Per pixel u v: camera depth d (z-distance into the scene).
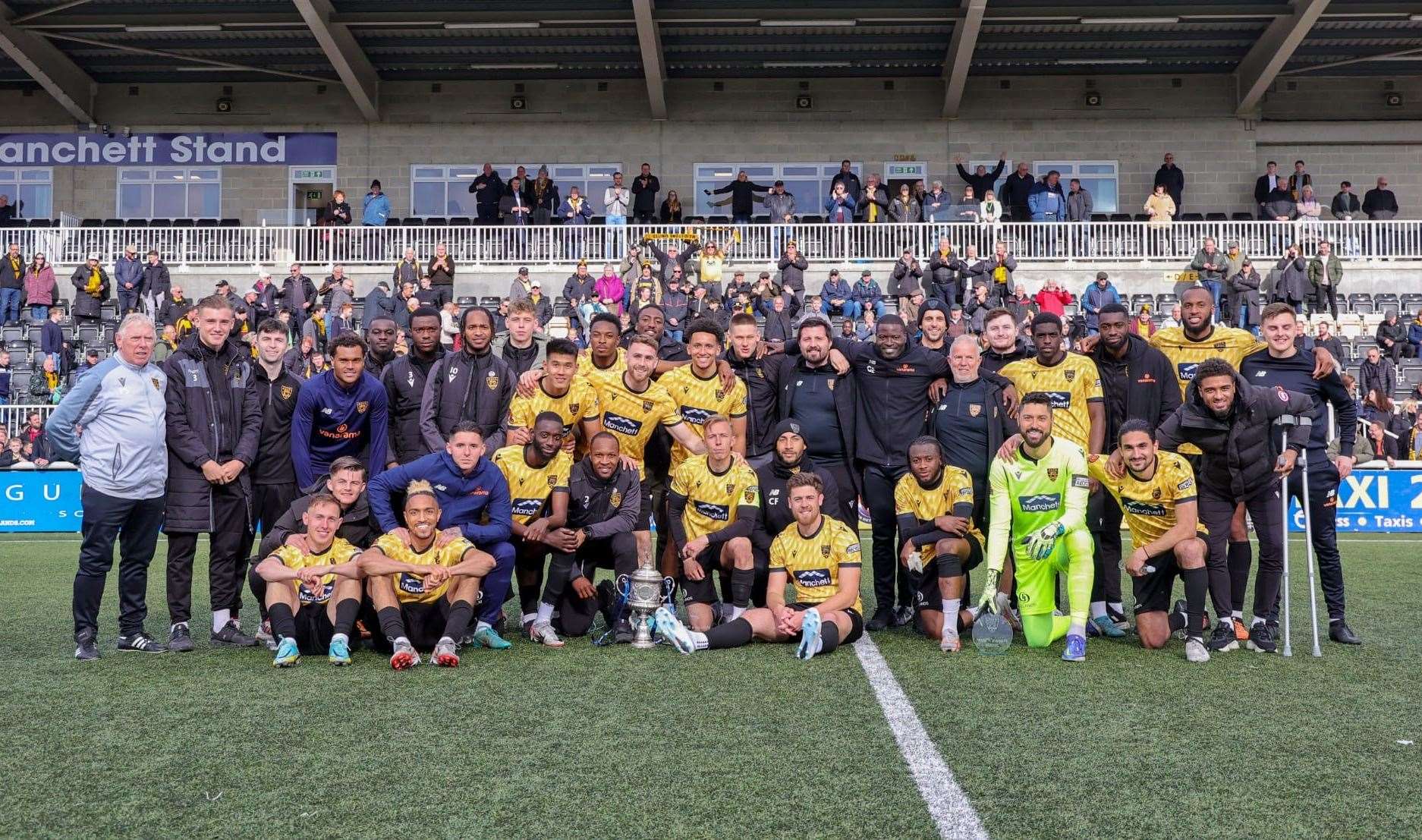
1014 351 7.21
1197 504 6.05
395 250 24.69
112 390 5.77
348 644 5.60
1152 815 3.32
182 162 25.83
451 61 27.61
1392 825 3.24
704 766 3.80
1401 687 5.04
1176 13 25.03
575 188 25.33
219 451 6.14
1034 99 28.25
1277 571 6.04
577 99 28.53
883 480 6.76
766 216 26.48
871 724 4.35
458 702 4.73
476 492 6.05
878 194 24.44
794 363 7.02
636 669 5.46
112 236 24.67
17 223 26.34
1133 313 22.53
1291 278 21.75
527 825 3.24
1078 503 5.88
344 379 6.12
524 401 6.59
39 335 20.86
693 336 6.77
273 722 4.40
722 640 5.98
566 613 6.45
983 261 21.19
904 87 28.36
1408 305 22.88
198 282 24.45
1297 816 3.32
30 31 25.59
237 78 28.36
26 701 4.76
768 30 25.98
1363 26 25.61
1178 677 5.26
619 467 6.50
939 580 6.18
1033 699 4.78
